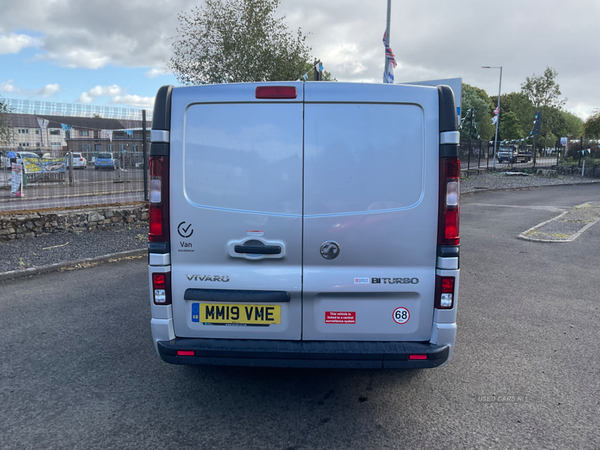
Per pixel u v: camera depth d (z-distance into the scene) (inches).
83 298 226.4
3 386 139.0
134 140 440.1
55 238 353.4
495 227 456.8
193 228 117.5
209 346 117.0
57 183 441.7
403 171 114.7
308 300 118.7
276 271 117.9
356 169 114.7
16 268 271.9
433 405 130.2
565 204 652.1
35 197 438.3
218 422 120.8
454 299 116.7
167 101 115.1
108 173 441.7
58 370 149.9
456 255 115.4
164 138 115.2
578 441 112.8
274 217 116.0
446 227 114.6
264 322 119.9
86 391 136.6
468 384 142.9
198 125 115.7
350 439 113.6
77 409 126.6
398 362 115.1
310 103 114.5
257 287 118.3
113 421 120.8
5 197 433.1
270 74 509.4
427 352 114.5
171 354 117.0
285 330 120.2
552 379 146.0
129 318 198.5
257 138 115.0
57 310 208.4
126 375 147.3
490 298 231.9
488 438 114.1
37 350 165.2
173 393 136.3
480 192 821.9
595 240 383.6
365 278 117.1
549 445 111.0
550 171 1125.7
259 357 115.6
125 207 402.6
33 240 345.7
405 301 118.5
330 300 118.7
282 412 126.3
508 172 1128.2
